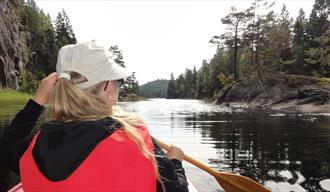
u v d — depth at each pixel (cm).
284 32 4531
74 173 128
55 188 128
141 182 132
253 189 293
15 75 4256
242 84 3219
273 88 2803
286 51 5084
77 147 131
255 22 4153
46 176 130
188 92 10756
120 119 141
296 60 5050
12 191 291
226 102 3306
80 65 147
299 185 476
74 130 135
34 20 6197
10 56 4262
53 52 6156
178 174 167
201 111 2234
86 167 129
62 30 7375
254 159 648
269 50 4447
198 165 296
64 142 133
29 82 4888
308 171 551
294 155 680
